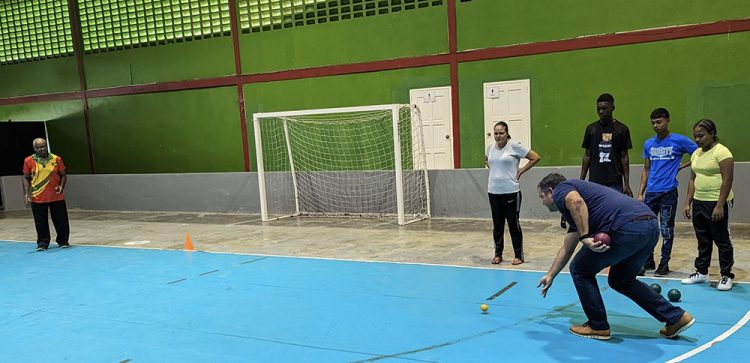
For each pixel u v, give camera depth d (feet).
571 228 13.53
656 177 18.08
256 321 15.78
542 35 30.99
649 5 28.63
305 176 37.78
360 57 35.60
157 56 41.86
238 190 39.60
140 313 16.99
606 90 29.89
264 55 38.34
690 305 15.23
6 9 46.57
